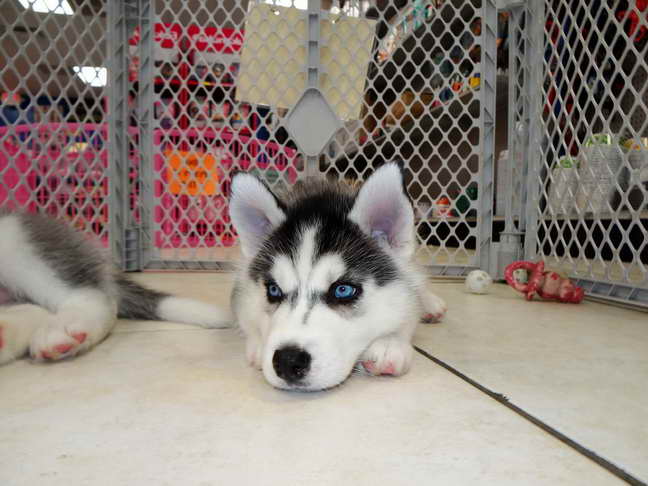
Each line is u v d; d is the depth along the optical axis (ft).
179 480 0.64
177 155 2.67
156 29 2.63
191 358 1.20
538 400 0.91
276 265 1.20
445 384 1.01
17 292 1.36
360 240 1.25
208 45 2.63
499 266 2.44
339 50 2.54
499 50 3.23
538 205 2.28
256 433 0.78
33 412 0.86
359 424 0.82
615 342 1.32
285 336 1.00
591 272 1.99
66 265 1.36
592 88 1.92
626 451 0.70
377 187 1.26
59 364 1.14
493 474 0.65
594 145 1.90
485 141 2.45
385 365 1.05
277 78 2.57
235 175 1.34
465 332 1.44
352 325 1.09
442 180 4.99
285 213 1.33
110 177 2.47
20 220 1.40
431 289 2.22
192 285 2.26
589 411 0.85
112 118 2.46
